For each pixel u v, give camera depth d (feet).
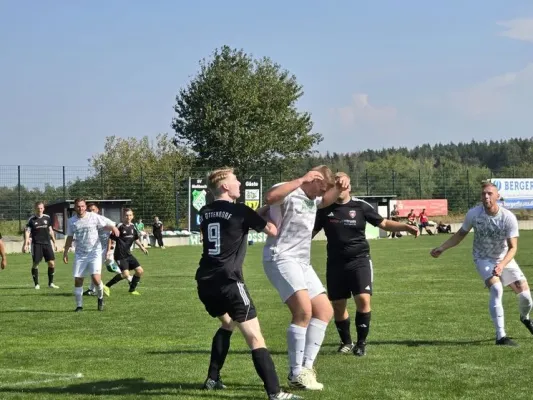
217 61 224.74
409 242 140.15
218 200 22.80
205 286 22.24
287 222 23.71
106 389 24.41
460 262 86.89
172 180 147.43
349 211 30.30
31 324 41.39
